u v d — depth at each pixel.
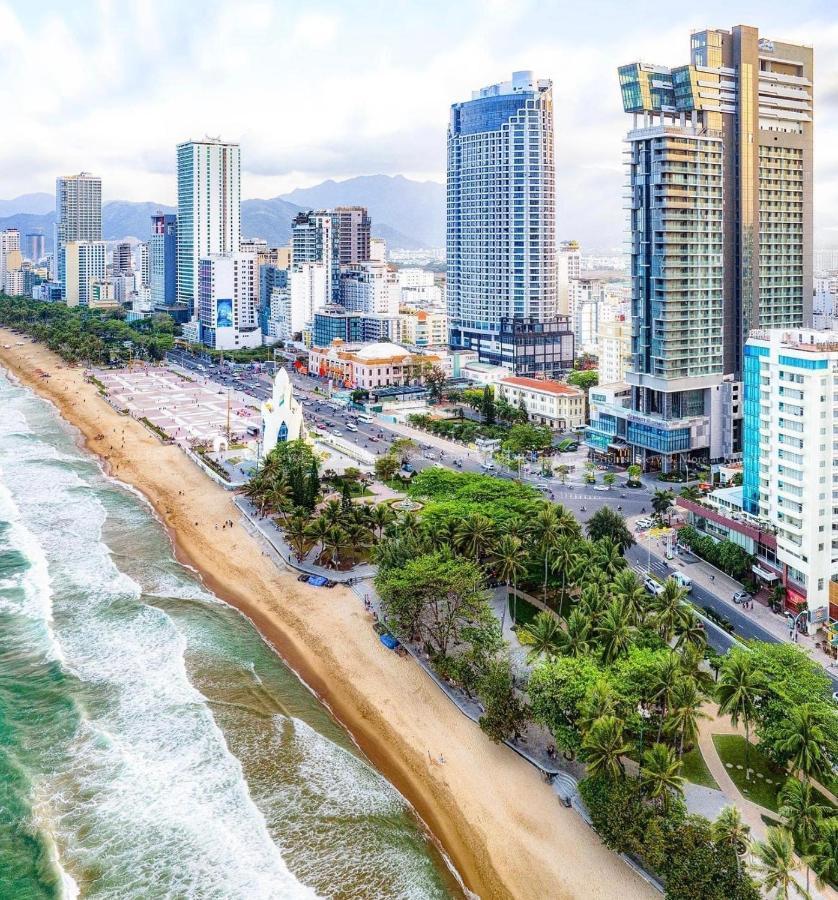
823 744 88.25
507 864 87.44
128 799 96.00
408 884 84.81
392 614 124.69
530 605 141.75
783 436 138.62
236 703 115.88
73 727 109.12
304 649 132.88
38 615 140.62
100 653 128.50
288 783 99.56
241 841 89.94
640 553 166.50
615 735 86.44
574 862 86.50
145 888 83.56
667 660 97.19
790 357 136.12
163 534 184.38
